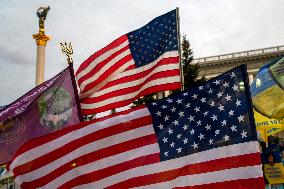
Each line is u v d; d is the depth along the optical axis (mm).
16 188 7312
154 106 6797
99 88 11766
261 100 9070
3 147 10352
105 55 11781
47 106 11156
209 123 6410
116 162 6684
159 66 11297
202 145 6348
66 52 11875
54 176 6824
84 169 6758
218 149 6234
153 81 11297
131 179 6539
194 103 6598
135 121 6816
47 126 10969
